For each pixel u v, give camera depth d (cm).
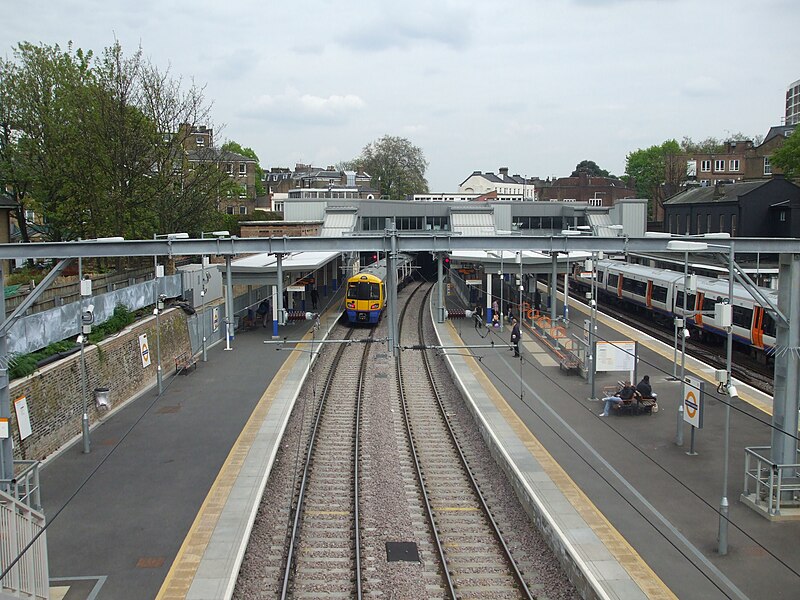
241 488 1631
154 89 3809
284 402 2366
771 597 1147
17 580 1080
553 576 1336
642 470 1717
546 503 1523
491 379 2686
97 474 1719
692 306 3556
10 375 1723
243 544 1357
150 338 2619
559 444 1916
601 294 5103
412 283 6669
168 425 2114
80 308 2200
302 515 1612
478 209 5288
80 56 3888
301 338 3597
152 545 1351
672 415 2183
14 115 3744
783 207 5225
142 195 3597
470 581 1326
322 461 1973
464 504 1700
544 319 3556
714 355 3212
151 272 3106
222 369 2862
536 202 5416
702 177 8256
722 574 1221
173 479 1684
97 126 3434
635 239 1633
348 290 4175
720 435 1975
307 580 1323
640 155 9825
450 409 2502
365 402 2592
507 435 1997
